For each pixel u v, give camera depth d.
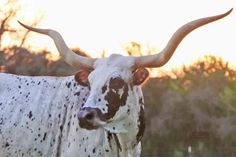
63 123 11.99
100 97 11.35
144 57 11.71
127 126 11.62
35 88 12.34
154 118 34.19
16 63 32.31
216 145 33.31
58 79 12.35
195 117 33.88
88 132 11.75
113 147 11.75
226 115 34.22
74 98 12.01
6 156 12.16
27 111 12.16
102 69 11.52
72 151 11.82
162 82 35.34
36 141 12.05
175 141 33.69
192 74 36.94
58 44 11.98
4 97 12.34
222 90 35.94
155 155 32.81
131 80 11.60
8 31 33.28
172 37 11.70
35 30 12.19
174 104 34.25
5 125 12.16
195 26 11.68
